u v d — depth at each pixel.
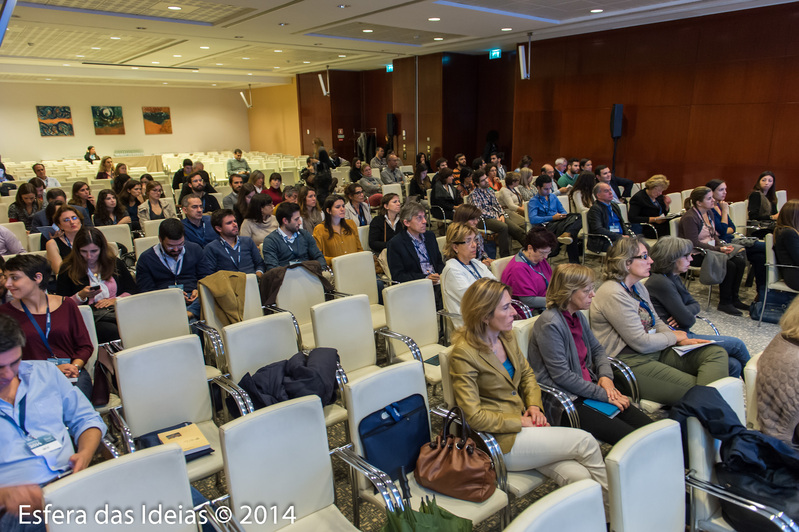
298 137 19.88
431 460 2.01
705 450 1.88
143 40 10.28
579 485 1.35
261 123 22.03
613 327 2.92
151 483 1.54
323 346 2.86
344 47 11.51
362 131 17.64
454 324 3.50
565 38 10.05
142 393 2.30
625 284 2.99
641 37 8.92
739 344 3.02
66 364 2.52
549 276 3.94
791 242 4.28
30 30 8.91
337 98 16.97
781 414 1.95
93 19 7.92
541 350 2.54
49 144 18.56
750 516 1.75
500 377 2.27
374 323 3.67
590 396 2.46
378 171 10.89
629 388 2.78
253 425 1.74
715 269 4.73
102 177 10.38
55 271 4.01
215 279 3.38
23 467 1.82
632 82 9.18
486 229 6.84
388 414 2.08
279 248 4.50
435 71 12.63
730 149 8.12
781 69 7.41
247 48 11.55
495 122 13.06
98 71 15.16
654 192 6.36
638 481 1.56
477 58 13.04
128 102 19.95
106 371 2.65
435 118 12.93
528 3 7.44
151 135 20.64
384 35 10.03
